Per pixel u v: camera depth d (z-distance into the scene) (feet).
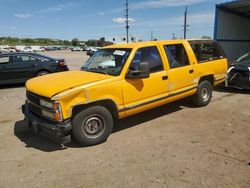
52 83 16.63
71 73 18.74
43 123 15.84
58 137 15.61
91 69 19.35
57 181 12.81
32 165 14.44
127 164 14.23
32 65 37.99
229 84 31.53
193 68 22.47
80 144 16.69
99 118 16.72
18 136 18.71
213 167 13.65
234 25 51.57
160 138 17.67
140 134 18.48
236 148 15.88
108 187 12.17
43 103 15.93
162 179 12.66
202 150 15.69
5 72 36.47
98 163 14.44
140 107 18.61
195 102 24.40
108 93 16.70
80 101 15.60
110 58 18.94
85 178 12.99
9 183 12.75
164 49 20.39
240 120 21.01
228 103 26.30
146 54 19.08
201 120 21.12
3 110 25.58
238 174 12.92
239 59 33.94
